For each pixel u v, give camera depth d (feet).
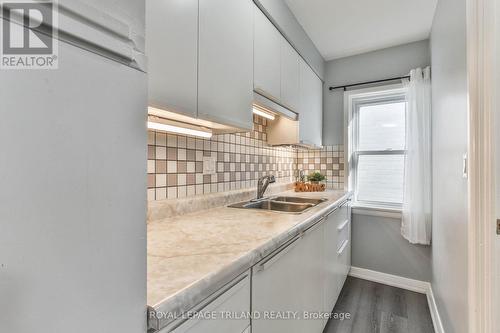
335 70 9.40
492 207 3.35
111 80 1.30
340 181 9.22
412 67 8.13
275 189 7.93
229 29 4.09
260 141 7.31
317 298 5.00
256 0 4.87
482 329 3.38
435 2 6.22
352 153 9.23
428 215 7.45
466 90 3.75
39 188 1.03
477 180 3.45
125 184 1.37
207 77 3.59
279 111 6.02
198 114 3.43
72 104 1.13
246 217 4.25
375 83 8.69
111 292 1.30
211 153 5.37
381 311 6.66
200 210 4.83
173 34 3.04
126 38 1.37
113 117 1.31
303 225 3.93
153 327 1.54
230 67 4.09
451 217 4.81
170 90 2.99
